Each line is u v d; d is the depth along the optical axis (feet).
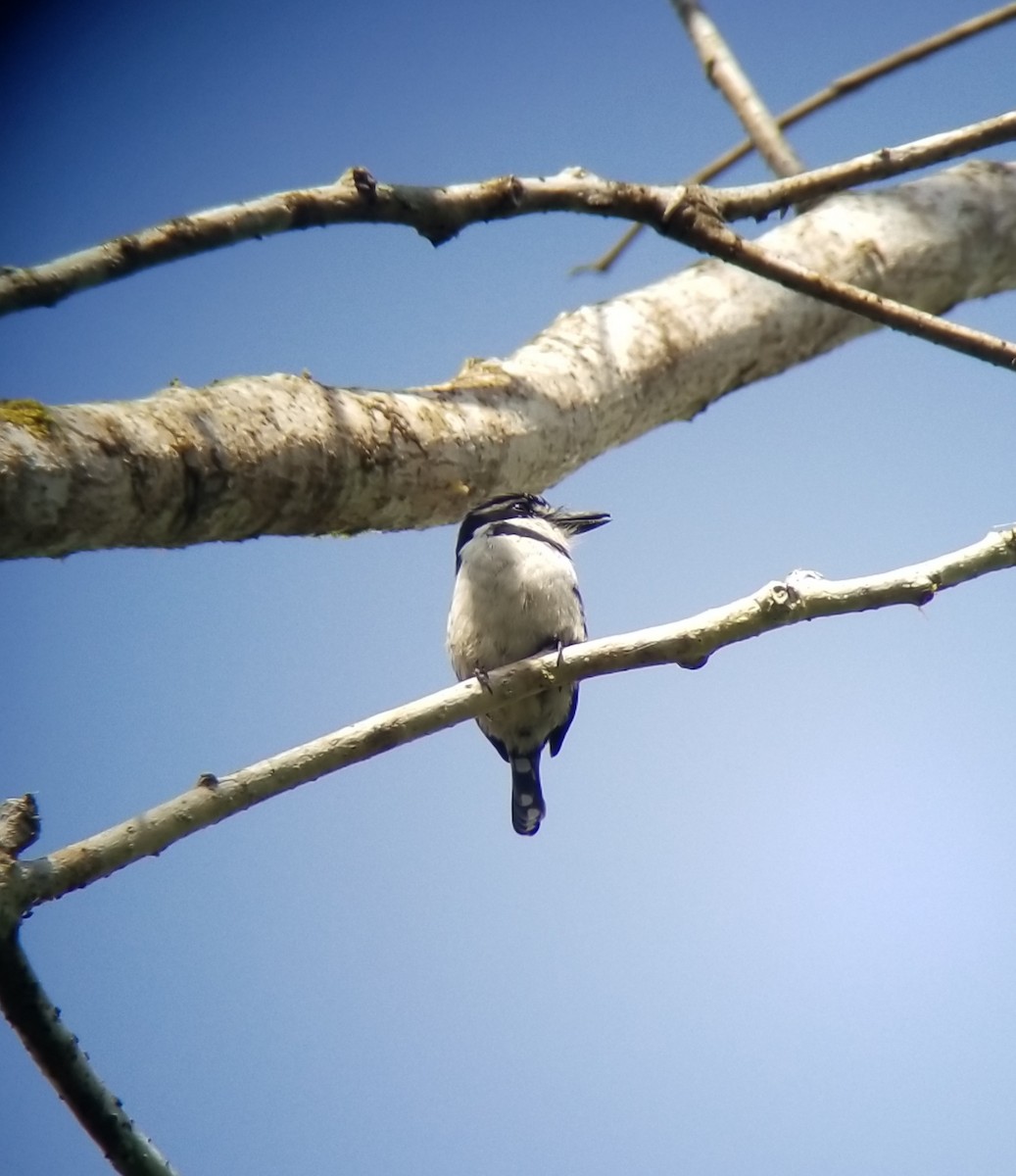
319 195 20.43
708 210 22.97
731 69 36.09
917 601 22.21
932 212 32.50
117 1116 19.97
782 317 30.01
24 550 18.53
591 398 27.14
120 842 20.02
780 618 22.45
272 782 21.15
